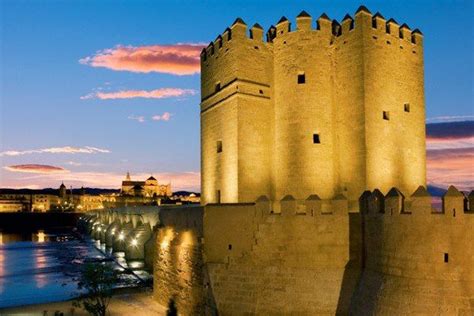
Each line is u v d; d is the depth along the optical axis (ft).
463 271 56.95
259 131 105.40
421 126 107.34
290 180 102.58
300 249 75.66
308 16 105.29
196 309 90.74
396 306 60.49
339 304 71.46
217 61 114.11
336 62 103.60
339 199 74.59
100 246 320.29
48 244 350.64
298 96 103.76
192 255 93.86
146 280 164.76
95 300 124.77
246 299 78.64
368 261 69.67
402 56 104.37
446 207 58.54
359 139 96.12
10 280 191.31
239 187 101.40
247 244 81.00
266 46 108.78
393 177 99.25
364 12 97.60
